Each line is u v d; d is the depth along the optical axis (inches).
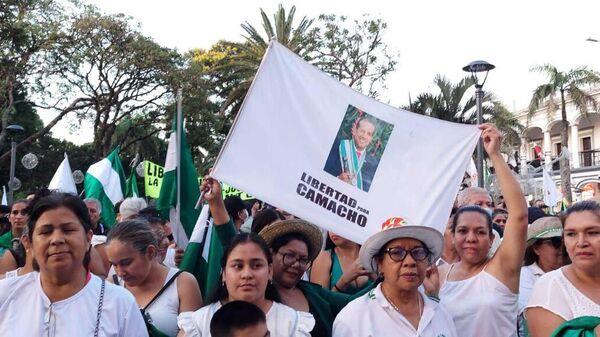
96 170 418.6
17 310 114.4
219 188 171.3
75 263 114.2
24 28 940.0
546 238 184.2
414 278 132.6
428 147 181.2
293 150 176.2
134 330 122.8
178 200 229.3
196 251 189.3
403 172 179.6
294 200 173.2
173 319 154.5
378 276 146.9
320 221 173.5
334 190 176.4
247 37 1460.4
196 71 1227.2
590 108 1665.8
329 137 178.5
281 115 177.6
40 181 1514.5
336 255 193.8
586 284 132.1
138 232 154.7
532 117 1690.5
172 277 159.2
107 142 1235.9
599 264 129.3
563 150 1175.0
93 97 1182.3
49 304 113.9
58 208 114.2
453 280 165.3
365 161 179.3
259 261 133.6
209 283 171.0
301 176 175.2
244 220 264.7
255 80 177.3
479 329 150.9
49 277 113.7
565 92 1612.9
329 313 153.5
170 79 1173.7
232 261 133.3
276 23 1438.2
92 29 1092.5
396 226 134.3
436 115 1312.7
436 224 176.1
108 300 119.1
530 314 136.9
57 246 111.8
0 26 927.0
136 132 1512.1
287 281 150.6
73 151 1568.7
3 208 299.3
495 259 157.1
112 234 155.1
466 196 259.3
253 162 173.0
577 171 1590.8
